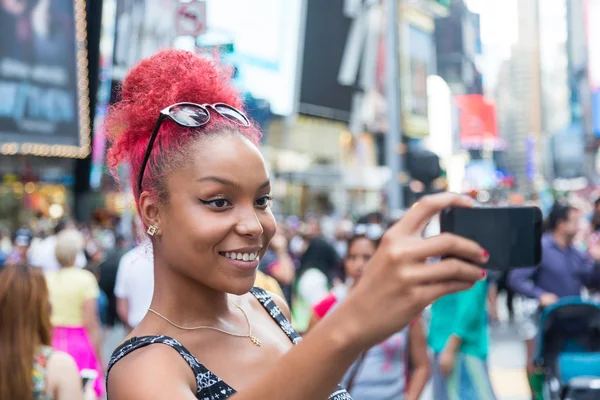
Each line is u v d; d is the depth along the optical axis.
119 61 10.85
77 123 19.45
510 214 0.93
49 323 2.97
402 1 28.59
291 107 24.00
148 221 1.41
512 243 0.93
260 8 20.69
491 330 11.20
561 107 107.56
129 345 1.30
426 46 31.00
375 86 28.28
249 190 1.34
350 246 4.16
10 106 18.05
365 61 26.88
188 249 1.33
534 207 0.94
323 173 29.30
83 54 19.09
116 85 1.62
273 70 22.20
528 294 6.43
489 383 4.25
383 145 34.19
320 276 5.35
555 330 5.17
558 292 6.57
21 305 2.88
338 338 0.88
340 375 0.90
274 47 21.92
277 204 29.52
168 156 1.36
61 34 18.66
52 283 5.29
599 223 8.39
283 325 1.75
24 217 22.64
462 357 4.26
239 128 1.42
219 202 1.33
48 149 19.03
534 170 62.28
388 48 12.98
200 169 1.33
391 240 0.85
